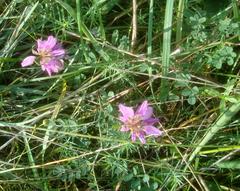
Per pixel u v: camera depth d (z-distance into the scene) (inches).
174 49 8.1
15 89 8.0
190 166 7.8
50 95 8.0
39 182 7.7
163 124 8.1
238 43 7.8
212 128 7.4
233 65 8.1
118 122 7.5
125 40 7.8
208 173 8.0
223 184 8.1
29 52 8.4
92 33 8.0
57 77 8.0
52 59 7.2
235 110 7.3
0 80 8.4
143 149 7.8
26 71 8.4
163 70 7.6
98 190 7.4
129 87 8.1
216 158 8.0
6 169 7.5
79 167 7.6
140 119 6.8
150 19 7.6
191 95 7.5
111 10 8.7
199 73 8.0
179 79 7.4
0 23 8.3
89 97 7.9
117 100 8.0
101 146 7.4
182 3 7.7
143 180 7.5
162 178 7.8
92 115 7.9
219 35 7.7
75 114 7.9
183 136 8.0
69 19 8.0
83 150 7.6
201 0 8.5
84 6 8.5
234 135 7.9
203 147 7.8
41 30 8.3
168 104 8.1
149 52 7.7
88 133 8.0
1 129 8.0
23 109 8.1
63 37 8.3
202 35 7.6
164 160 7.8
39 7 8.2
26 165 7.8
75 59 8.0
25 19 7.9
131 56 7.8
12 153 8.1
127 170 7.6
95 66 7.7
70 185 8.0
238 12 7.8
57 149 7.8
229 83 7.6
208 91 7.7
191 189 8.0
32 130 7.6
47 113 7.6
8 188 7.9
